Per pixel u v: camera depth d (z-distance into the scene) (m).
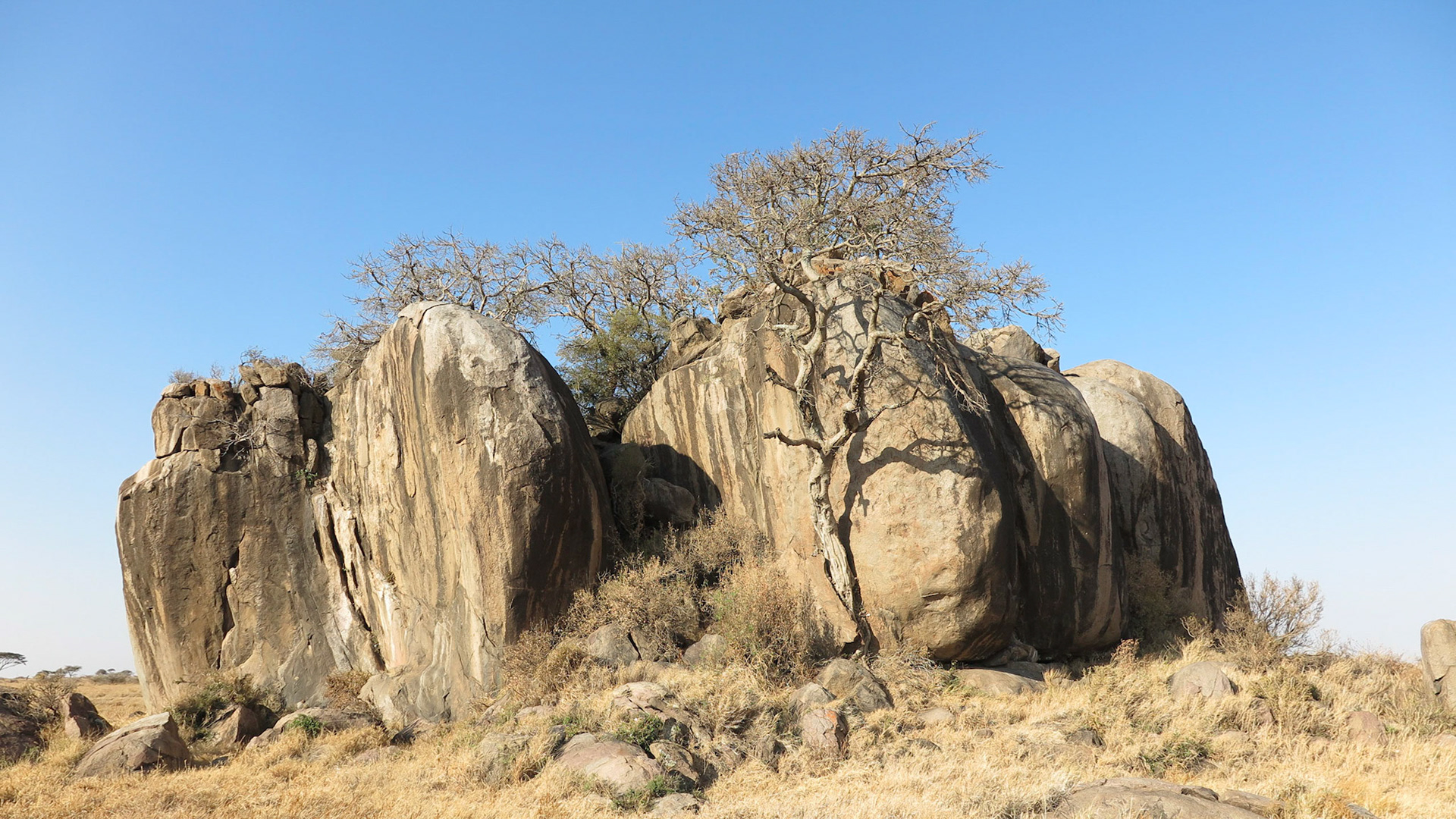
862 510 18.50
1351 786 11.85
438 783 13.47
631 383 29.83
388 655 20.66
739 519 21.02
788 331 19.34
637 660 17.47
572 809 11.62
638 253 37.47
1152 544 24.00
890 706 15.86
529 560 18.19
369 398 21.86
